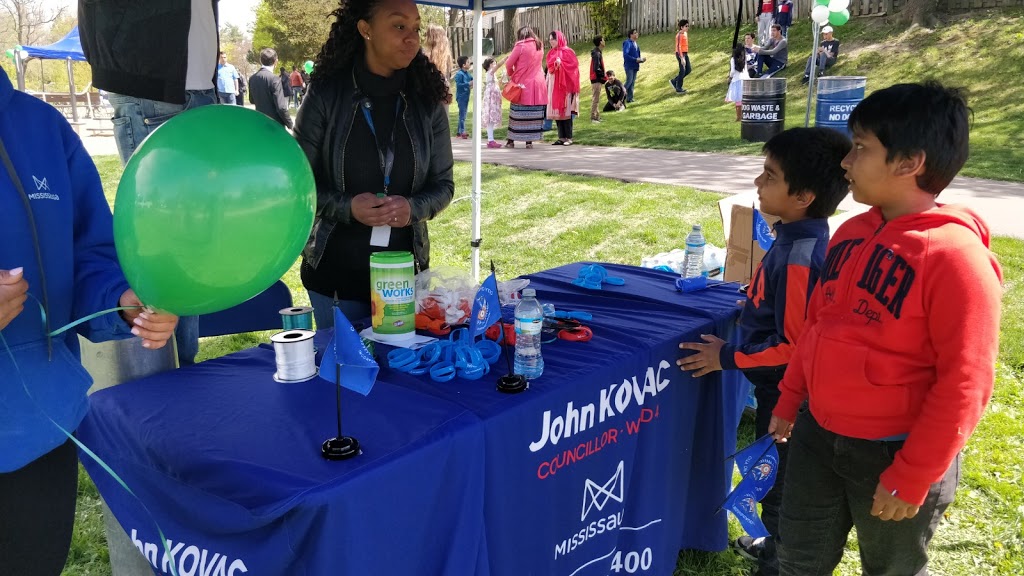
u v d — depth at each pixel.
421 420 1.58
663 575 2.41
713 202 7.53
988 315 1.44
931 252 1.49
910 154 1.50
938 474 1.48
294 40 35.66
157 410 1.62
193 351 2.87
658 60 19.81
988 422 3.58
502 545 1.72
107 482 1.60
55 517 1.50
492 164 10.29
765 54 13.89
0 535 1.43
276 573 1.31
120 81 2.35
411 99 2.63
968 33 14.21
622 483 2.12
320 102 2.51
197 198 1.11
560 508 1.90
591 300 2.64
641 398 2.11
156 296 1.22
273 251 1.22
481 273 6.12
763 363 2.06
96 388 1.88
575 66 12.00
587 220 7.29
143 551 1.50
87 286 1.45
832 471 1.79
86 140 16.94
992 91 12.25
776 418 1.96
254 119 1.23
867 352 1.59
